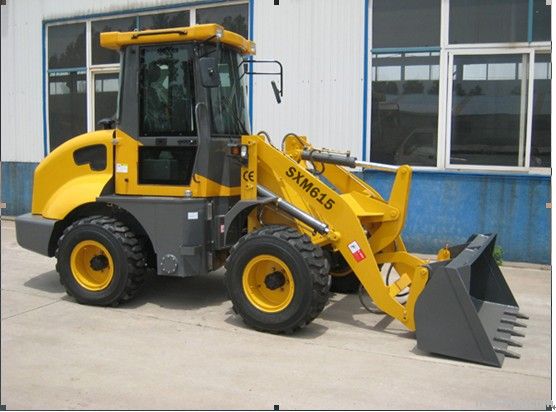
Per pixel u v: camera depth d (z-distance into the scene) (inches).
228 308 221.8
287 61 347.3
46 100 440.5
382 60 330.3
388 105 331.3
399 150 331.6
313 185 199.2
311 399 145.3
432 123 324.5
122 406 140.2
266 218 215.0
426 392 150.0
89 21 416.8
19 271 277.6
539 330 200.8
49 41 434.9
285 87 348.8
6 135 453.7
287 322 187.8
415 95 326.0
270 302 195.6
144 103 219.6
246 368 164.7
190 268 209.5
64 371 161.2
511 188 307.0
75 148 233.8
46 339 186.1
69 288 223.6
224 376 159.0
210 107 213.8
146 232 215.8
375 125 334.6
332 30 335.9
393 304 186.5
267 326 191.2
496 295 207.0
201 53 211.8
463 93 318.7
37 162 446.0
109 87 418.3
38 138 444.5
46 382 153.8
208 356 173.3
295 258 185.0
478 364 169.2
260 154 209.5
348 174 227.1
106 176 227.1
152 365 166.1
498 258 301.3
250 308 193.6
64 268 223.6
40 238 232.7
